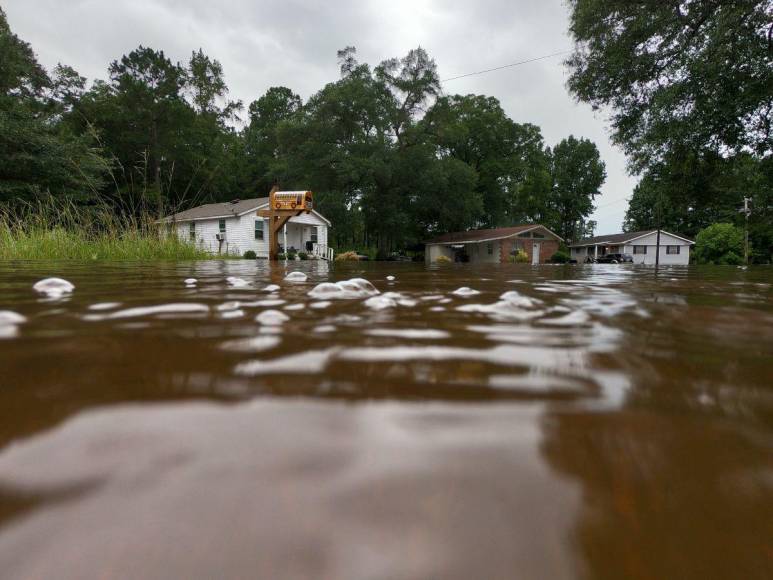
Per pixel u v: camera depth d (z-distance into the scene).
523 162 33.09
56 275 2.74
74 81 24.94
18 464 0.29
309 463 0.31
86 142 17.72
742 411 0.43
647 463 0.31
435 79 25.05
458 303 1.42
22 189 13.52
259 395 0.45
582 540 0.23
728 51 8.49
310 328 0.89
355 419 0.39
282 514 0.24
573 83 11.98
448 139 27.38
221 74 30.88
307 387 0.48
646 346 0.75
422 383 0.51
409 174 24.98
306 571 0.20
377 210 25.77
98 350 0.66
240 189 33.91
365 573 0.20
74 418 0.38
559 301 1.59
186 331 0.84
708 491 0.28
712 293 2.04
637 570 0.21
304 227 23.69
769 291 2.16
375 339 0.78
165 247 7.70
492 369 0.58
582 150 48.81
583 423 0.39
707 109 9.10
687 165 10.66
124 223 7.49
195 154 27.06
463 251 31.38
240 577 0.20
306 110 25.14
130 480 0.28
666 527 0.24
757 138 9.54
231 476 0.28
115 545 0.22
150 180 25.45
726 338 0.85
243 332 0.83
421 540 0.22
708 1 9.09
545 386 0.50
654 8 9.79
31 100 21.28
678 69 9.60
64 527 0.23
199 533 0.23
